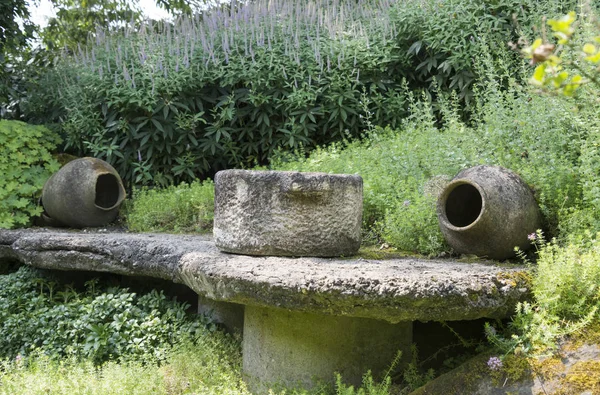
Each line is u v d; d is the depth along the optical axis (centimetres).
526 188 383
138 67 729
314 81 682
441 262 374
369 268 330
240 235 369
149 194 670
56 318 446
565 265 300
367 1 862
